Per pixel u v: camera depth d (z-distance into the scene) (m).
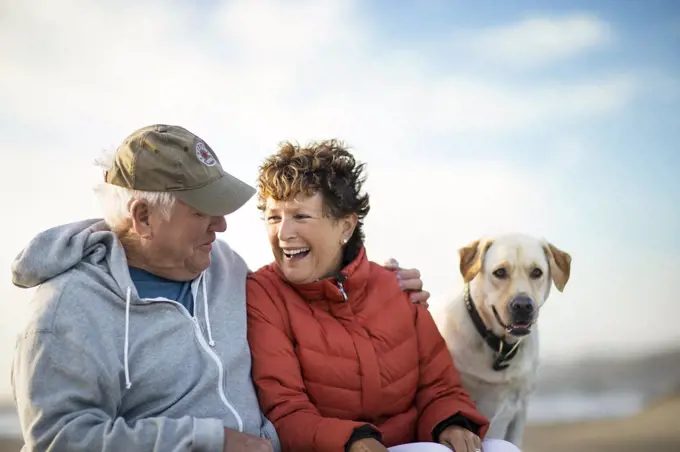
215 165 2.12
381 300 2.35
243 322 2.22
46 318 1.86
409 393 2.33
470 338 2.92
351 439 1.97
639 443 4.17
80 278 1.96
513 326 2.76
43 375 1.83
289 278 2.28
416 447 2.09
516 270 2.84
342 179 2.30
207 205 2.04
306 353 2.20
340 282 2.28
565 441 4.24
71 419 1.81
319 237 2.26
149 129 2.08
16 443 4.09
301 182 2.21
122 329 1.97
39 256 1.96
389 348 2.29
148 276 2.14
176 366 2.02
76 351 1.85
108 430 1.80
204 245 2.14
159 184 2.01
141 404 1.99
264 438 2.01
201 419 1.88
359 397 2.21
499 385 2.95
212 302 2.19
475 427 2.28
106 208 2.11
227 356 2.12
